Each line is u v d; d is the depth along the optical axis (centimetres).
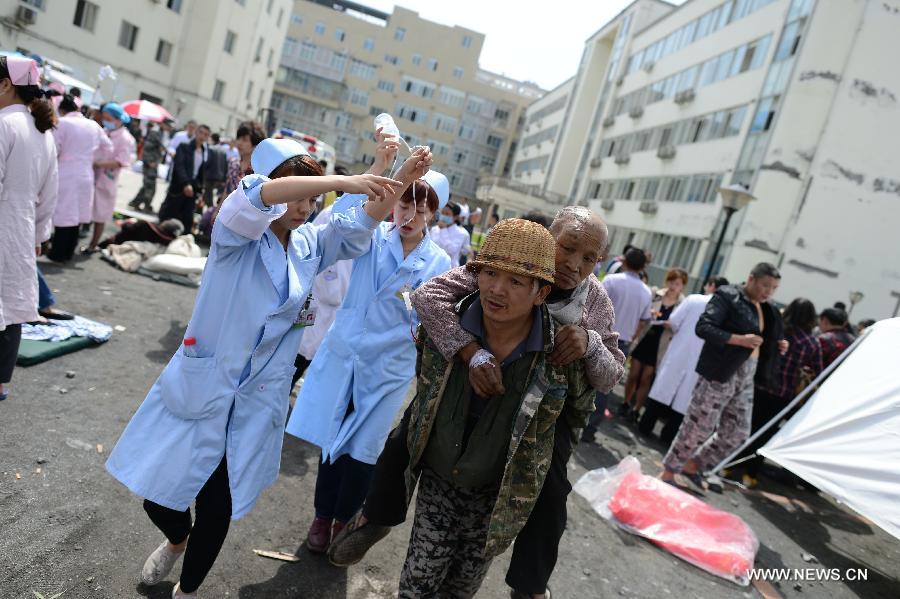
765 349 500
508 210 4375
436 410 195
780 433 477
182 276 725
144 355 464
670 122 2664
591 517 412
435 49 6066
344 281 364
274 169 206
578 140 4344
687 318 626
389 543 315
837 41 1764
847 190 1783
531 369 186
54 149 353
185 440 198
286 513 315
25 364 386
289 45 5756
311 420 288
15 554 229
